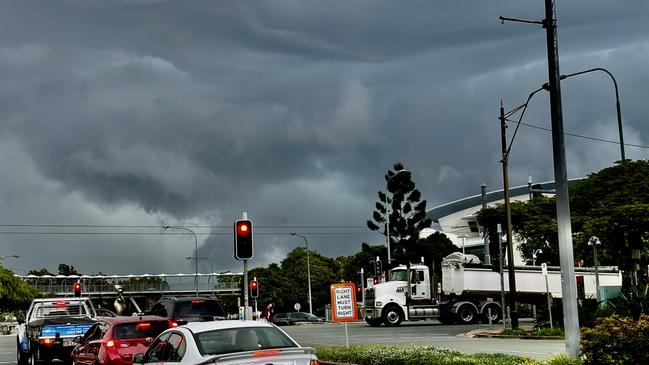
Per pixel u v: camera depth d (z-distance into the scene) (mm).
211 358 9828
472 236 112812
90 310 26734
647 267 35812
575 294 14828
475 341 28703
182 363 10367
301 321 68125
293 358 10086
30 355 23219
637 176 35438
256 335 10797
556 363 14445
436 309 47312
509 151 33062
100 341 16641
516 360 16328
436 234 94375
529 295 46938
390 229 67562
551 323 31703
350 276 107438
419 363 17188
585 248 36812
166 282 110438
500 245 34656
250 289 28625
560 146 15414
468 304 46344
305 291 107938
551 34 15914
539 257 53500
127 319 16859
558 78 15719
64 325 22688
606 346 14000
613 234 33812
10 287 84375
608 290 29375
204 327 10945
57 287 109562
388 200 65000
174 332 11320
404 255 67438
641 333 13742
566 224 15078
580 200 37344
